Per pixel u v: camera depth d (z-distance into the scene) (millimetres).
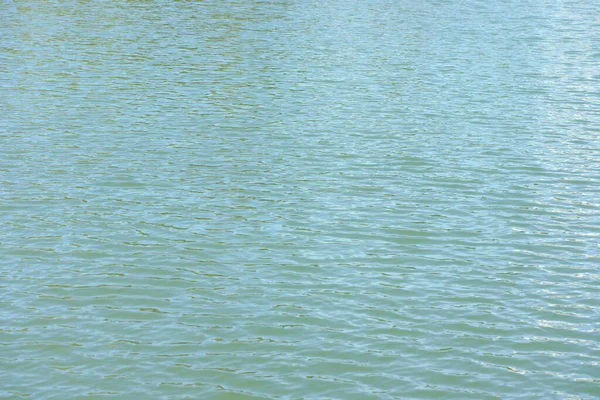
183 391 16828
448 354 18172
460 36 53469
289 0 67938
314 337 18812
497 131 34125
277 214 25672
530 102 38469
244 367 17656
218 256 22812
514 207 26453
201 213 25734
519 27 56625
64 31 54000
